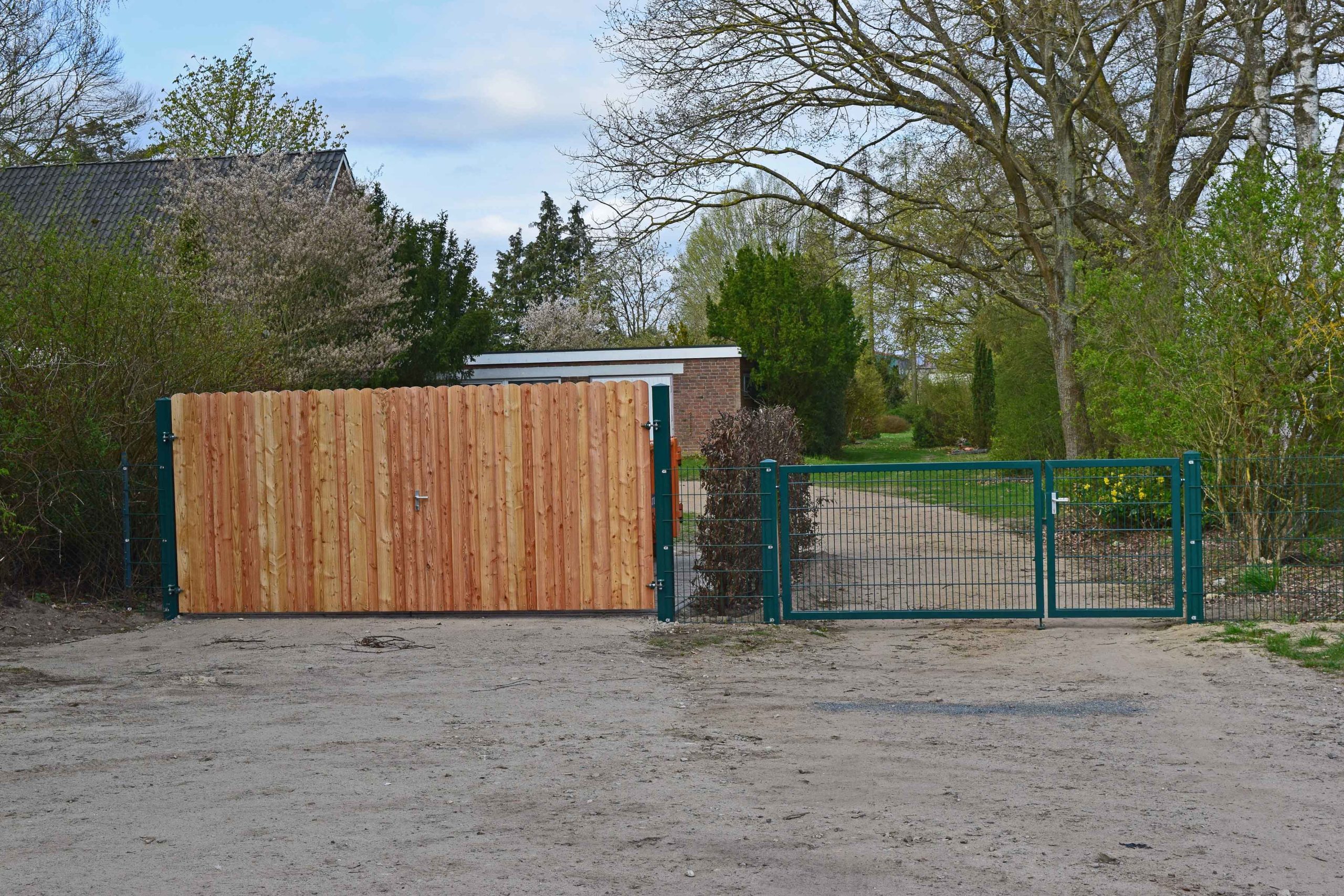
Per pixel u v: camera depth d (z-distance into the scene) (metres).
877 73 17.53
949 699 7.00
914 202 19.50
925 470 9.73
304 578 10.41
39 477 10.41
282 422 10.45
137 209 24.31
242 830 4.58
